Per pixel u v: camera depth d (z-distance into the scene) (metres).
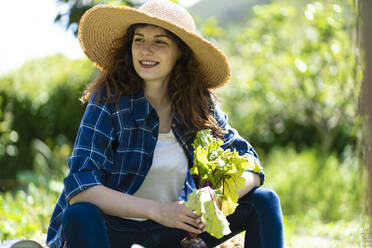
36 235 3.36
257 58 9.21
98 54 2.70
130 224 2.37
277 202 2.38
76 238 2.05
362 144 1.71
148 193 2.54
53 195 5.74
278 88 9.28
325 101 8.91
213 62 2.60
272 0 8.82
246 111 10.23
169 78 2.62
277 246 2.32
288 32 9.03
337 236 5.04
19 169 8.71
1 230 3.92
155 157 2.50
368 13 1.36
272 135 10.37
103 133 2.37
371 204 1.48
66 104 9.09
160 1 2.51
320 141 10.19
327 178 7.77
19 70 9.49
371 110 1.34
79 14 4.66
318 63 8.23
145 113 2.46
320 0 7.25
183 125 2.58
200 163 2.27
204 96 2.70
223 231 2.09
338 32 6.97
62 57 9.93
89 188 2.20
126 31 2.57
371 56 1.34
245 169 2.47
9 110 8.84
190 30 2.53
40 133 9.03
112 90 2.48
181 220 2.15
